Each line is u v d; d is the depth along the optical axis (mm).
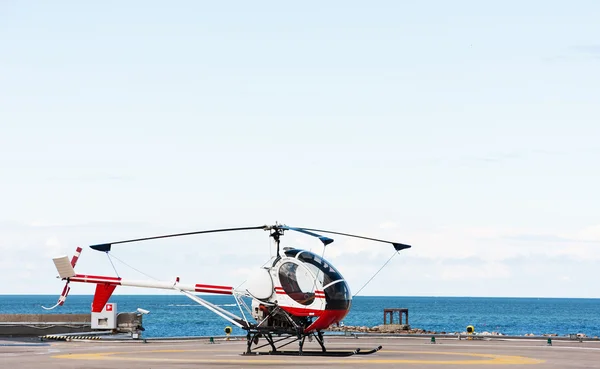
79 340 41156
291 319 30047
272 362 25672
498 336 44906
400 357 28422
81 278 34656
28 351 32438
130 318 46656
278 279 30094
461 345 37031
